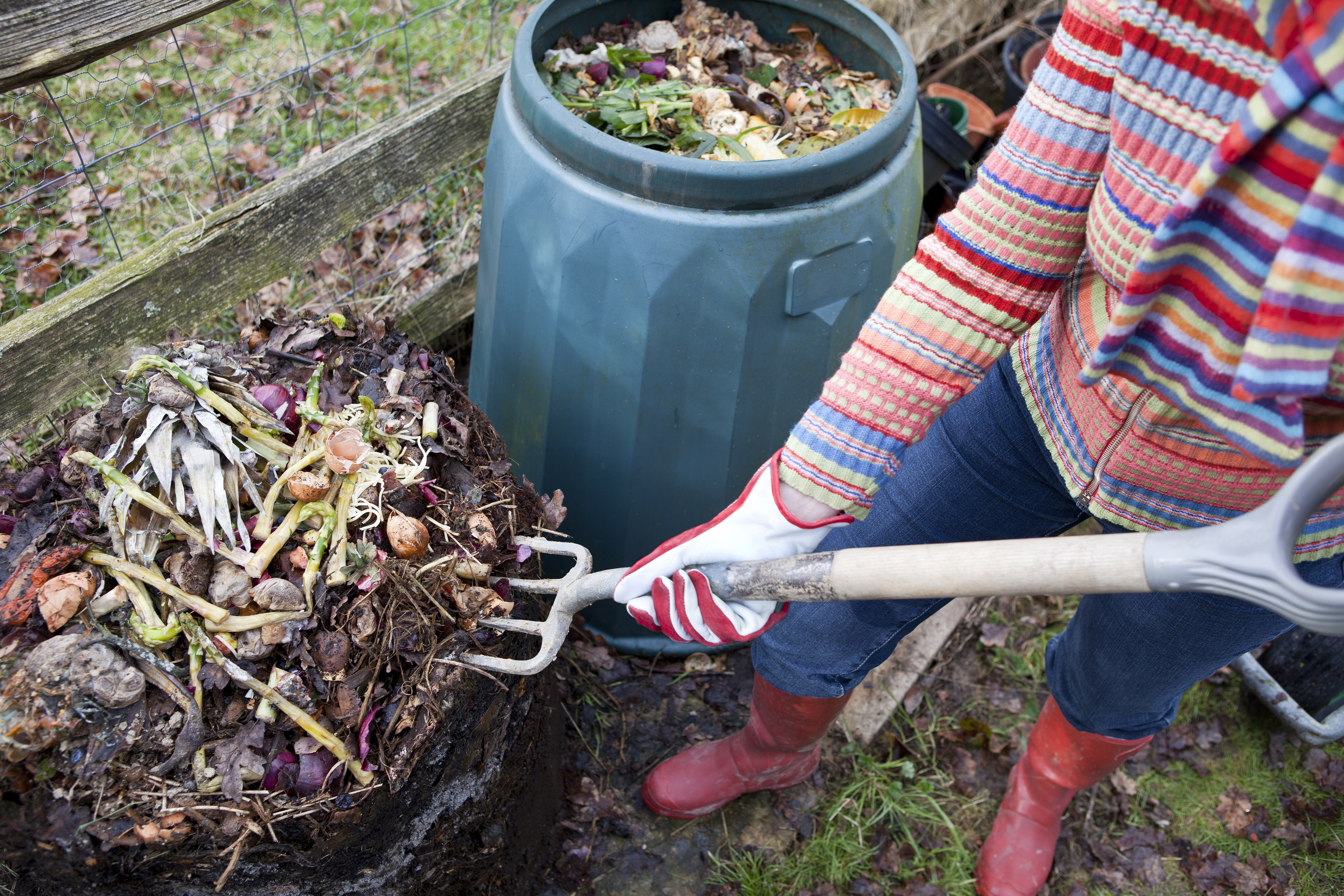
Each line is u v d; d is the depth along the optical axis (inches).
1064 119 29.0
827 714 56.3
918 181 61.9
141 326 61.6
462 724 45.1
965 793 70.7
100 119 81.7
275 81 73.6
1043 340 39.3
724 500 64.0
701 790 64.7
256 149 86.0
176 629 39.6
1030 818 64.5
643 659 74.9
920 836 68.4
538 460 65.2
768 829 67.5
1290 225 24.2
